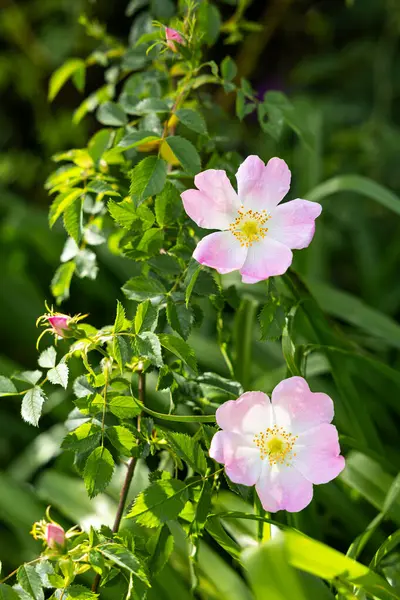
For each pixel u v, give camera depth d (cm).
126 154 94
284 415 84
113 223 96
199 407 91
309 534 95
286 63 191
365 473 96
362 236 150
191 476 88
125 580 88
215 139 95
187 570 95
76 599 85
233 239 85
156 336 84
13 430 117
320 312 96
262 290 101
